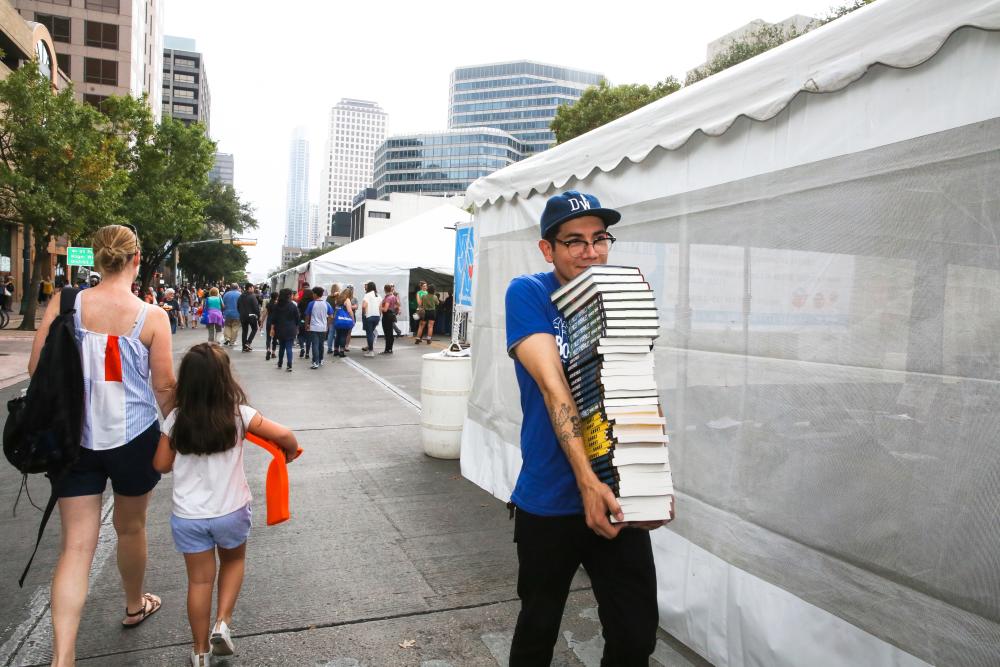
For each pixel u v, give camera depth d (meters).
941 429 1.91
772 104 2.45
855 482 2.16
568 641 2.96
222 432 2.58
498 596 3.38
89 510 2.58
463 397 6.18
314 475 5.60
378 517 4.56
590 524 1.71
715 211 2.79
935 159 1.92
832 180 2.25
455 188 162.38
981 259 1.80
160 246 35.59
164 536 4.15
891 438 2.04
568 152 3.89
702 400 2.86
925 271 1.95
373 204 106.19
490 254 5.10
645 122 3.19
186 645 2.88
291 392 10.11
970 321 1.83
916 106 1.97
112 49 59.81
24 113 20.52
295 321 12.73
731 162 2.70
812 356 2.32
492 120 173.38
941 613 1.89
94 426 2.56
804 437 2.35
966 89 1.83
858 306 2.15
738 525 2.65
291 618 3.13
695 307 2.90
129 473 2.65
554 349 1.89
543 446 1.92
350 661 2.78
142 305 2.68
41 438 2.42
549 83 170.12
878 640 2.08
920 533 1.96
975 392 1.82
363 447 6.65
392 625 3.08
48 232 21.52
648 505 1.70
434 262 20.14
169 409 2.76
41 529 2.54
